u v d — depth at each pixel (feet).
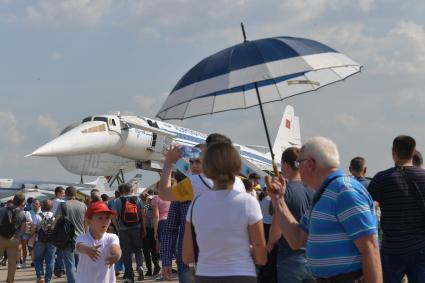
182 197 19.89
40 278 47.98
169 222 25.85
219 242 14.90
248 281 14.82
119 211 49.01
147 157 143.13
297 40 20.01
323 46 19.95
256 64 18.83
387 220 22.40
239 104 22.49
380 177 22.66
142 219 50.83
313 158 15.96
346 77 21.98
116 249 21.47
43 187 152.56
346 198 15.12
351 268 15.37
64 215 42.47
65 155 132.36
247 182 32.91
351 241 15.35
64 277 58.29
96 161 151.84
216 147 15.23
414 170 22.53
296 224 17.35
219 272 14.83
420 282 22.15
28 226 64.69
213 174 15.16
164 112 21.71
